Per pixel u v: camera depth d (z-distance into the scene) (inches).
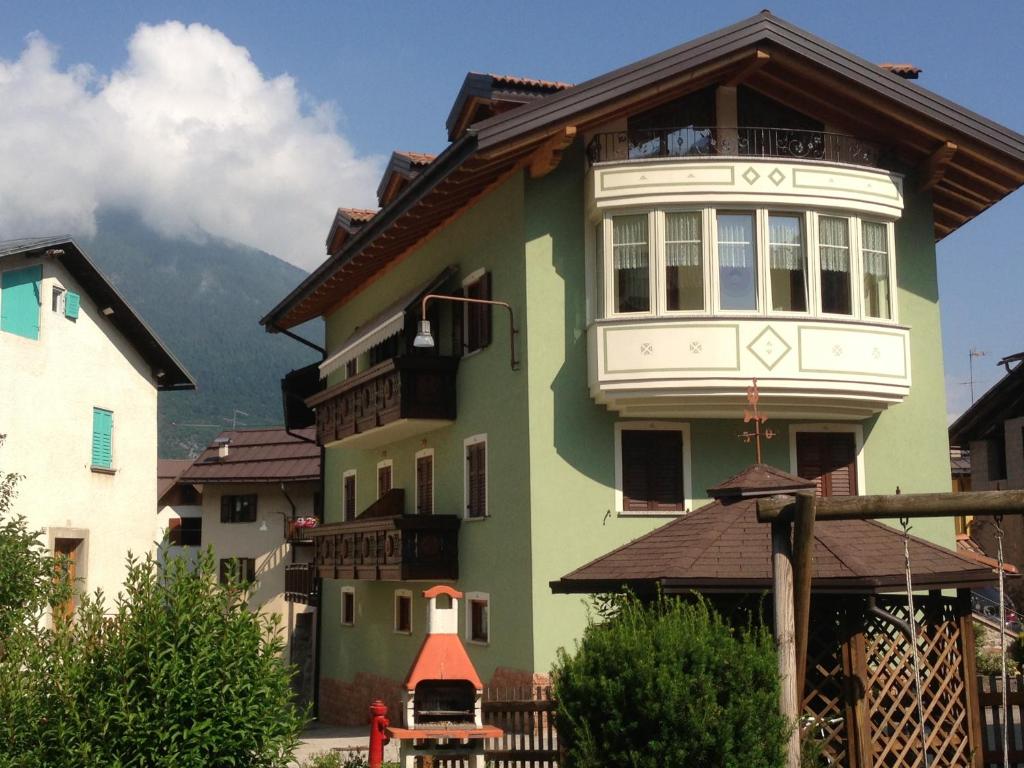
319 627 1321.4
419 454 1027.3
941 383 886.4
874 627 462.3
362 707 1157.1
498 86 946.1
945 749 459.5
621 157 815.7
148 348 1145.4
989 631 1153.4
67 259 1031.6
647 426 825.5
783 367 783.1
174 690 383.9
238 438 2039.9
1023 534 1389.0
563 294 818.8
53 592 648.4
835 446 856.3
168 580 414.6
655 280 788.0
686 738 379.9
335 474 1314.0
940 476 876.6
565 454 807.7
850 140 852.6
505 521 837.8
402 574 906.7
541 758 483.5
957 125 837.2
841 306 808.3
